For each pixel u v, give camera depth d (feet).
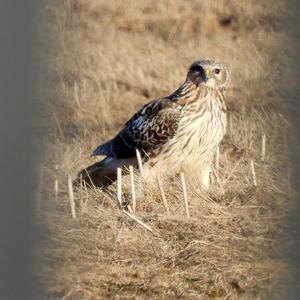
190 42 99.25
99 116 75.87
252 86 79.61
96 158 62.44
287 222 49.70
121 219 49.78
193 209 51.57
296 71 77.82
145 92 83.56
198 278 44.70
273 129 66.44
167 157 56.03
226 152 63.41
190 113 55.47
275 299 43.21
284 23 91.15
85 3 101.19
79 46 92.38
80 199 52.37
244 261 45.91
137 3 106.11
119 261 46.09
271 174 56.13
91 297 42.83
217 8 104.73
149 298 43.04
